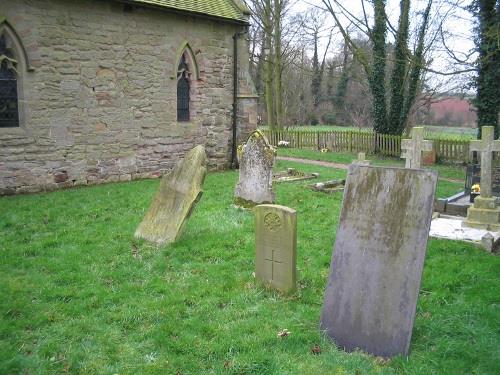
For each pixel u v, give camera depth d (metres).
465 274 6.30
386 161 21.73
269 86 29.69
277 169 16.58
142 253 7.12
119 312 5.21
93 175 13.17
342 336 4.65
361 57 21.77
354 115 39.22
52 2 11.80
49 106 12.09
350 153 24.41
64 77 12.27
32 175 11.98
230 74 16.36
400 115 23.86
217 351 4.38
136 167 14.15
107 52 13.03
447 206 10.10
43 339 4.62
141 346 4.54
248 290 5.80
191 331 4.78
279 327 4.84
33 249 7.22
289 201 10.90
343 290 4.78
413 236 4.58
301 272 6.41
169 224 7.64
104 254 7.07
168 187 7.94
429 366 4.16
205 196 11.33
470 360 4.24
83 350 4.44
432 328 4.79
